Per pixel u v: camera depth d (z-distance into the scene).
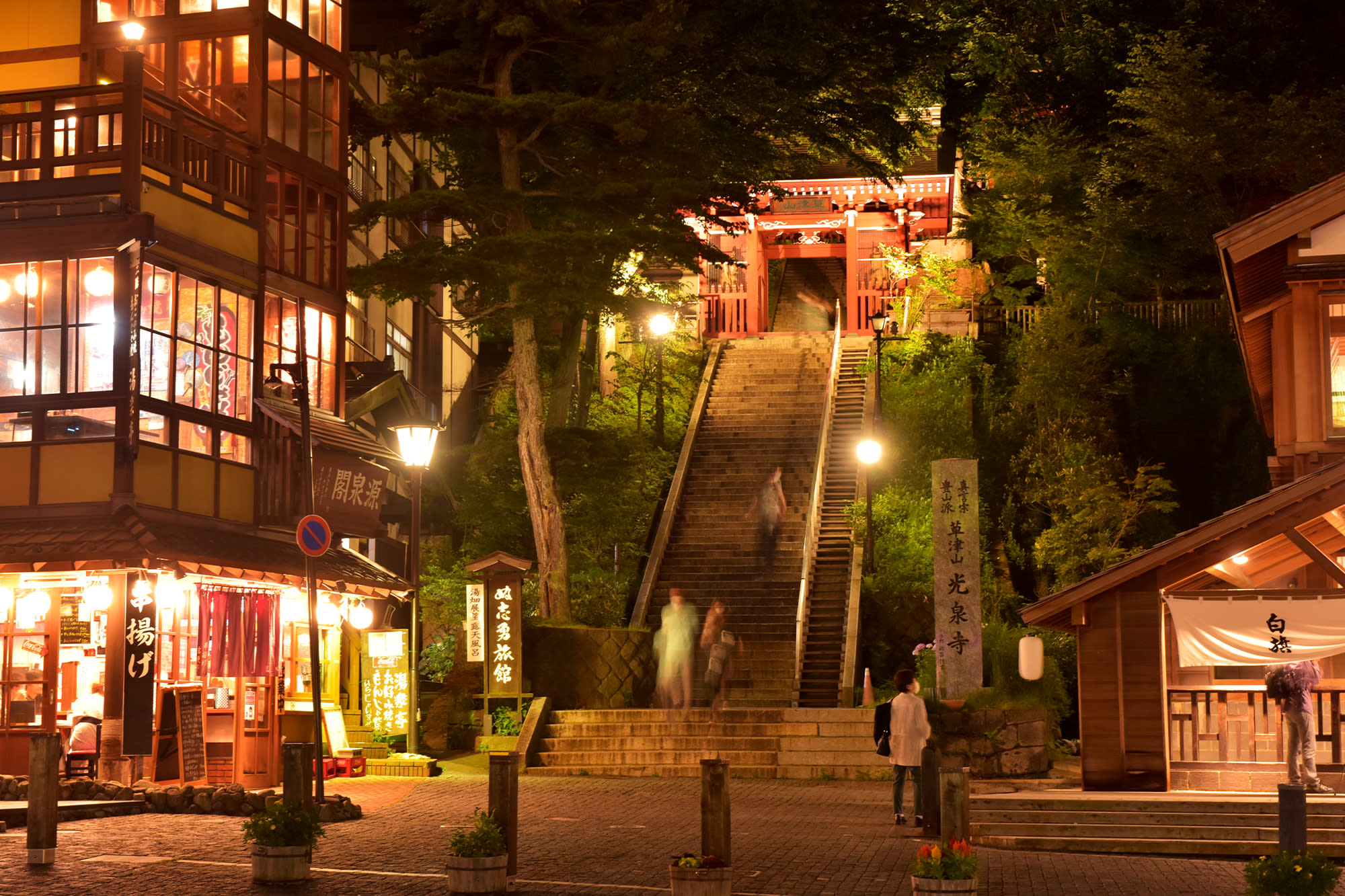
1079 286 34.62
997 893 11.54
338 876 11.66
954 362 33.56
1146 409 32.75
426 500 32.31
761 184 30.81
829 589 27.08
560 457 26.55
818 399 34.12
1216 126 33.53
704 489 31.03
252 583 18.73
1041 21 41.78
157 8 21.14
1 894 10.43
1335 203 18.31
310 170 22.03
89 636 17.22
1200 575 17.23
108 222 17.28
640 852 13.38
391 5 31.55
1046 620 16.95
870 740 21.52
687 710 22.66
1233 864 13.38
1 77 21.23
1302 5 39.41
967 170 40.19
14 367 17.84
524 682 23.88
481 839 11.08
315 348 22.12
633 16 26.69
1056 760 22.67
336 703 22.09
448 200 24.31
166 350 18.31
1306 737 15.30
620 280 25.41
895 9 31.89
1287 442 19.00
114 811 15.24
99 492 17.42
